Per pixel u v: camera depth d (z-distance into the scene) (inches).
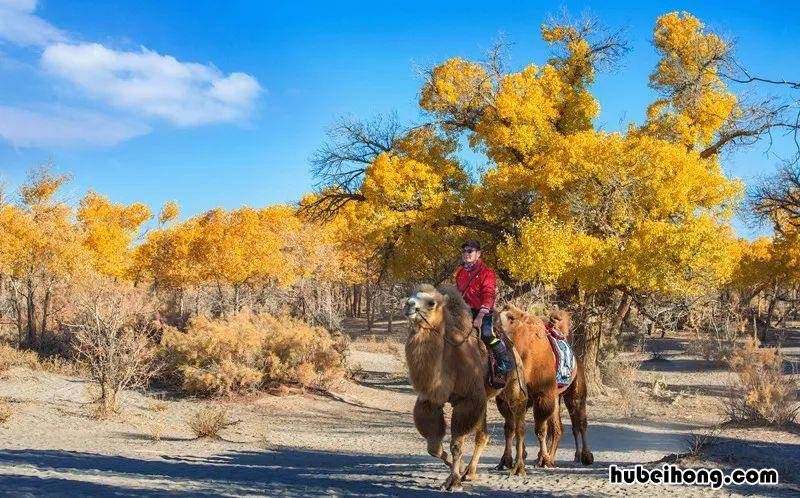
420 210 1408.7
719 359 1877.5
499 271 1409.9
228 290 2635.3
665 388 1381.6
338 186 1582.2
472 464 346.3
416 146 1464.1
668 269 1134.4
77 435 611.5
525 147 1366.9
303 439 713.6
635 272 1139.3
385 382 1412.4
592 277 1162.6
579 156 1206.3
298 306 2233.0
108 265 2187.5
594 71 1466.5
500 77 1424.7
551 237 1114.7
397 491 307.3
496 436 789.9
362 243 2362.2
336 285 2928.2
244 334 1067.9
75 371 1031.0
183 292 2420.0
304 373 1076.5
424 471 418.9
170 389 1011.9
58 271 1374.3
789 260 2190.0
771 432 738.2
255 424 826.2
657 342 2491.4
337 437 751.1
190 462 440.1
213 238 2343.8
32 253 1360.7
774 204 1668.3
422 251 1464.1
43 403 763.4
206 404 932.6
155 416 784.9
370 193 1387.8
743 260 2225.6
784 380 872.3
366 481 353.1
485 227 1414.9
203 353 1023.0
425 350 293.9
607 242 1176.2
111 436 619.8
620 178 1189.7
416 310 290.5
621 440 752.3
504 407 384.2
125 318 884.0
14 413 690.2
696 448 434.6
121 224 2527.1
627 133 1395.2
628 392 1123.3
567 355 410.9
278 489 288.8
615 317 1385.3
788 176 1581.0
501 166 1352.1
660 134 1352.1
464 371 309.4
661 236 1139.9
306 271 2447.1
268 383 1072.2
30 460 361.7
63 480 261.4
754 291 2677.2
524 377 368.2
